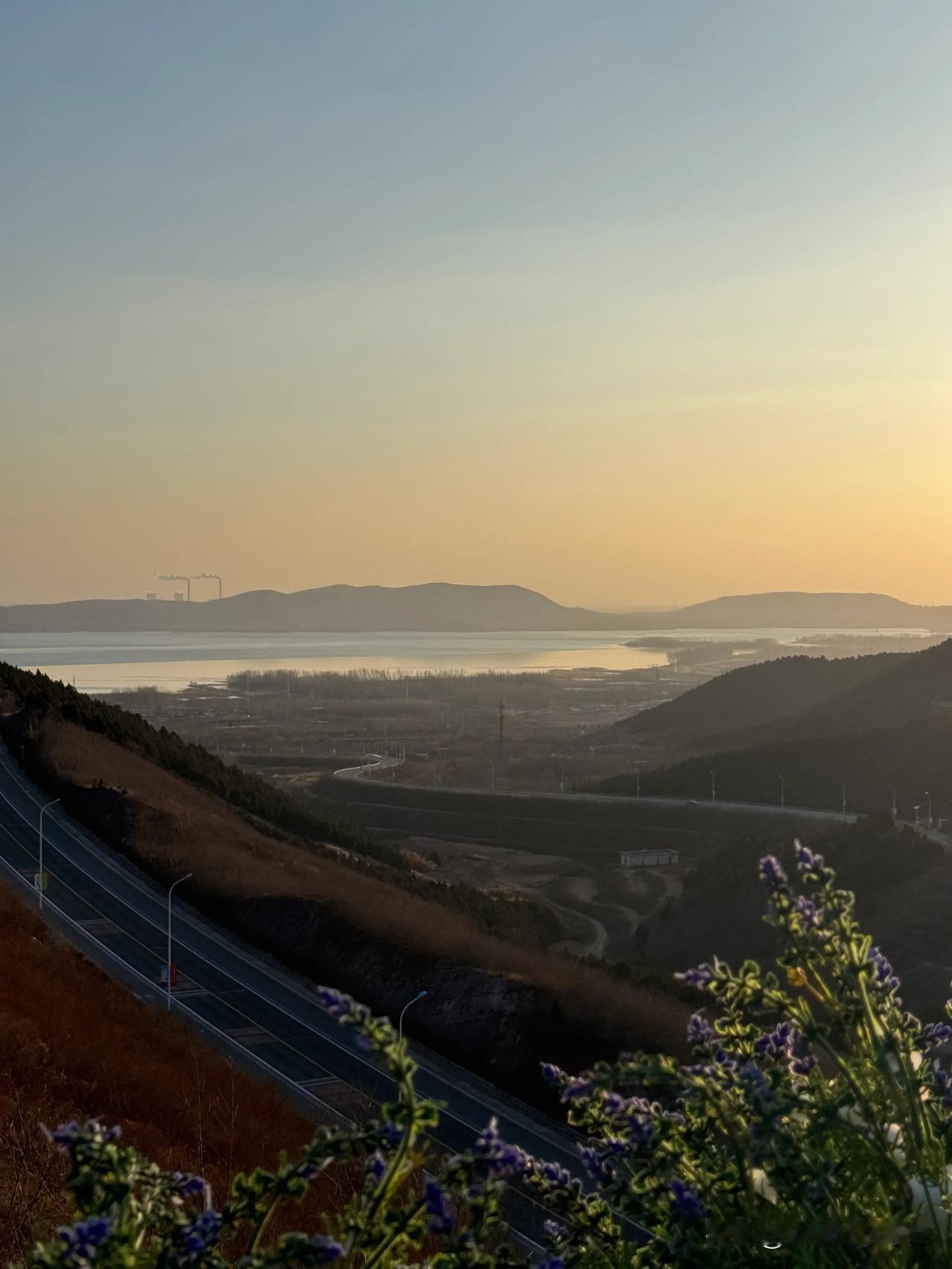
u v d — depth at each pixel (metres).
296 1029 34.47
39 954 31.61
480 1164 2.54
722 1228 2.79
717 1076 3.03
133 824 55.53
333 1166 9.79
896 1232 2.63
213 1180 14.20
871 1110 2.88
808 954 3.07
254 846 57.56
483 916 65.69
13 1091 17.11
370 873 64.44
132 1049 24.59
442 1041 37.09
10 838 54.12
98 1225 2.10
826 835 74.94
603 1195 2.99
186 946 42.00
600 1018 36.31
